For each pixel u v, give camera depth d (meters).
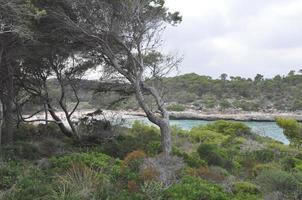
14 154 15.42
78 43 18.11
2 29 13.73
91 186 10.17
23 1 13.30
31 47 17.23
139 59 17.70
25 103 23.16
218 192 10.48
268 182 13.03
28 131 21.70
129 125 26.50
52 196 9.40
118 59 18.38
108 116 23.75
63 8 16.38
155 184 10.29
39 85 22.05
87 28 16.94
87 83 22.44
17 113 21.50
